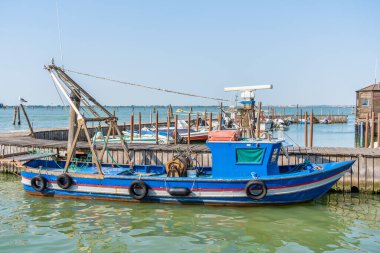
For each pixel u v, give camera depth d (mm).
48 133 29391
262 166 12617
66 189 13711
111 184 13227
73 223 10977
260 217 11578
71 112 15578
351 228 10672
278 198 12484
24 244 9312
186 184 12648
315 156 15523
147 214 11867
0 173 19641
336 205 13094
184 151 16031
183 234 10086
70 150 13930
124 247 9148
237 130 13633
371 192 14805
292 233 10234
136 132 33531
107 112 15523
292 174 12500
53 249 9000
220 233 10188
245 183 12289
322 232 10328
